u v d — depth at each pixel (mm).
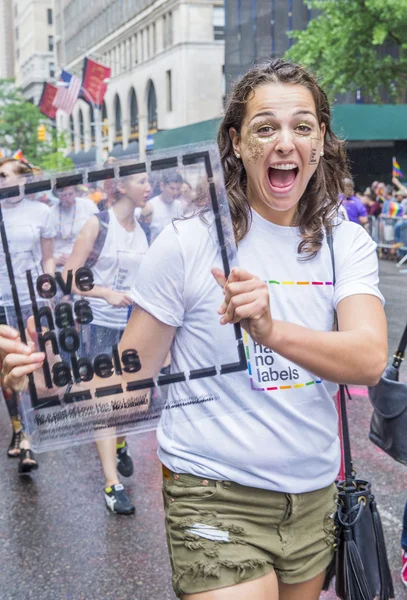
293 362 1678
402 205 16812
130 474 4645
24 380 1820
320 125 1906
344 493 2131
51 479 4699
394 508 4039
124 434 1881
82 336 1832
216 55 48594
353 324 1813
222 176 1812
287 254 1879
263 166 1805
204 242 1814
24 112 75688
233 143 1896
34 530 3963
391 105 25047
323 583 2107
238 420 1845
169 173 1805
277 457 1848
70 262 1805
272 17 32250
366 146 26609
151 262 1811
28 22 111688
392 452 2807
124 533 3904
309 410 1882
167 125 52188
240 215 1870
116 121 63875
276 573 1953
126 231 1814
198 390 1855
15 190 1771
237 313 1558
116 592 3342
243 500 1851
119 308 1837
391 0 17672
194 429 1860
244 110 1833
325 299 1897
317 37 19734
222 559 1806
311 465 1892
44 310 1805
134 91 58469
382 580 2127
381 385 2812
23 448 4805
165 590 3354
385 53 20844
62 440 1854
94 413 1856
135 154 1810
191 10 48000
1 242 1780
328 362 1674
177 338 1885
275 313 1868
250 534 1846
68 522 4055
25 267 1792
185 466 1862
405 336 2953
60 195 1790
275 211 1880
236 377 1841
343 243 1920
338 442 1989
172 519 1887
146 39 55656
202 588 1812
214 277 1731
